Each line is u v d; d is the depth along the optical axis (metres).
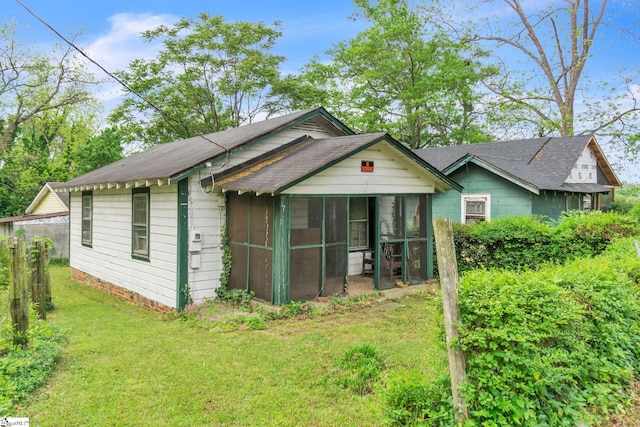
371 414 3.98
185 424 3.89
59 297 10.41
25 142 25.92
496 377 3.31
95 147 22.66
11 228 16.92
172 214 8.29
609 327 4.32
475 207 15.18
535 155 16.77
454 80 24.02
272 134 9.29
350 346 5.91
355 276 10.72
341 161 7.91
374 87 26.88
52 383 4.82
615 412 3.92
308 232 8.00
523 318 3.32
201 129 26.44
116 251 10.52
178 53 25.58
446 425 3.36
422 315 7.61
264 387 4.66
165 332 6.90
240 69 25.70
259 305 7.80
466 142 25.88
